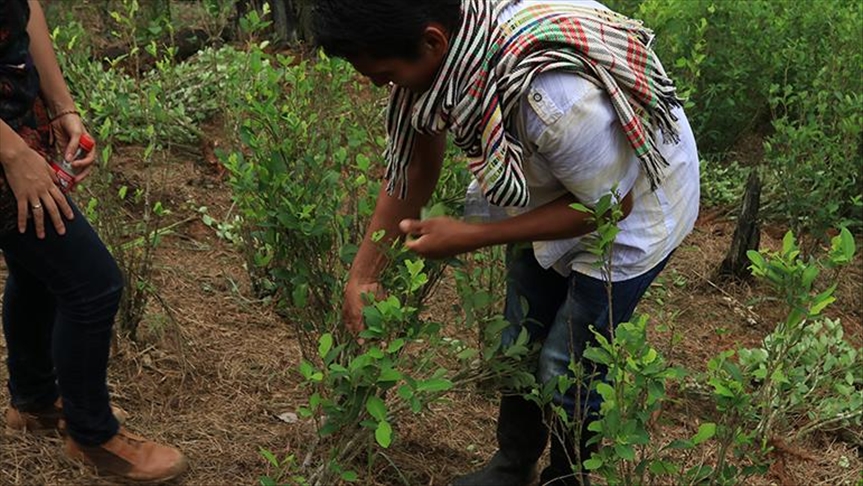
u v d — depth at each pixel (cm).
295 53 641
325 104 417
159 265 416
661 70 250
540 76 227
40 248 241
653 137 242
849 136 507
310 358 317
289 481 287
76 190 358
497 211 270
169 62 460
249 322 388
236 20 663
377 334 240
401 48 220
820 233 483
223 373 350
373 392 250
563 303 278
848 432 368
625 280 264
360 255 275
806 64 586
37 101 251
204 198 483
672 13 534
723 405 253
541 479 303
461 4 225
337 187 332
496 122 226
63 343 256
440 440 330
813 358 378
